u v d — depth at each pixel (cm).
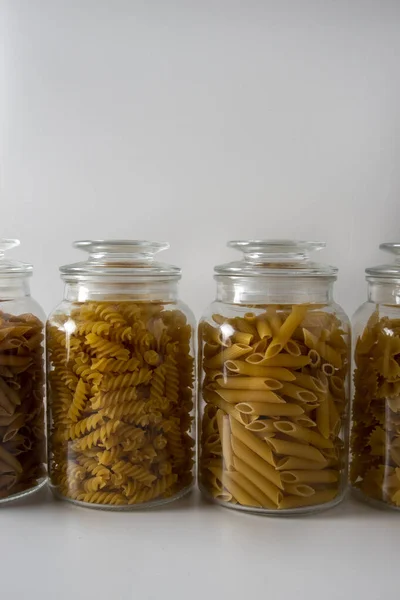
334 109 93
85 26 94
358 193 94
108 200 96
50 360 78
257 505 72
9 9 95
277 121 94
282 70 93
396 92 92
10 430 74
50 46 95
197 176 95
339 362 73
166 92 94
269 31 93
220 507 76
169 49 94
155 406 72
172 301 79
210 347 76
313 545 66
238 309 75
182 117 94
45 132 96
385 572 61
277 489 70
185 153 95
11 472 75
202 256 96
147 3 93
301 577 60
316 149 94
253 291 75
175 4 93
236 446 71
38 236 97
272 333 70
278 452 69
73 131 95
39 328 80
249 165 94
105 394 70
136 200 96
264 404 69
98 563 63
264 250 75
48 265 97
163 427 73
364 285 94
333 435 72
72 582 59
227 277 75
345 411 76
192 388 81
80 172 96
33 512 74
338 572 61
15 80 96
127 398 70
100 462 71
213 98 94
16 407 75
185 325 78
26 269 80
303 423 70
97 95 95
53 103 95
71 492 75
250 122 94
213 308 78
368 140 93
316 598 57
